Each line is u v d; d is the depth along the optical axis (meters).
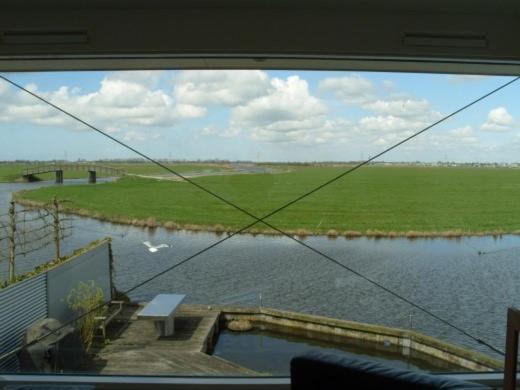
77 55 1.71
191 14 1.67
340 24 1.69
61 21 1.67
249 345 2.01
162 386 1.80
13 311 1.81
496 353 1.97
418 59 1.77
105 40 1.67
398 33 1.70
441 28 1.71
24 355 1.84
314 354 1.06
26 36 1.67
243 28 1.68
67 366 1.91
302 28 1.68
